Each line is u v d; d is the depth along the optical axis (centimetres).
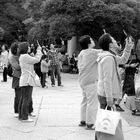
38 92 1360
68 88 1533
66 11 2370
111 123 476
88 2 2327
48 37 2578
